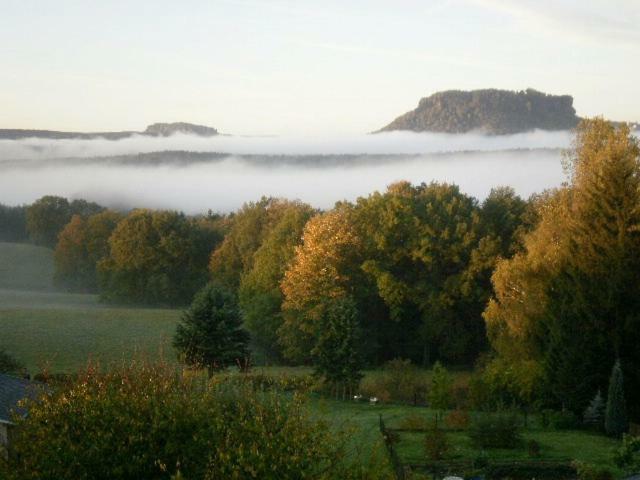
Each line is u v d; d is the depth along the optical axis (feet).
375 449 54.95
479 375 150.00
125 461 58.44
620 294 123.75
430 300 200.75
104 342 206.39
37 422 59.67
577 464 88.12
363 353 176.65
